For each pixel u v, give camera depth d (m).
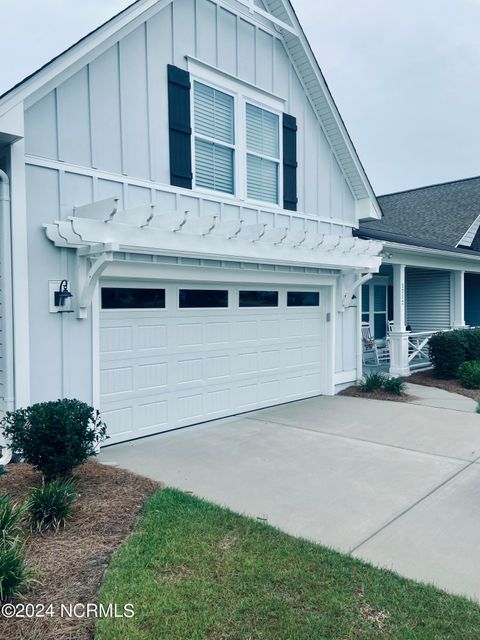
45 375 5.65
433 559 3.58
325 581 3.26
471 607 2.99
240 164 7.96
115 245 5.36
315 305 9.76
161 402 7.02
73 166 5.85
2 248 5.39
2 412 5.48
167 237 6.03
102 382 6.30
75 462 4.55
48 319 5.67
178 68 7.01
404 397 9.70
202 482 5.07
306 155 9.30
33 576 3.17
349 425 7.48
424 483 5.07
